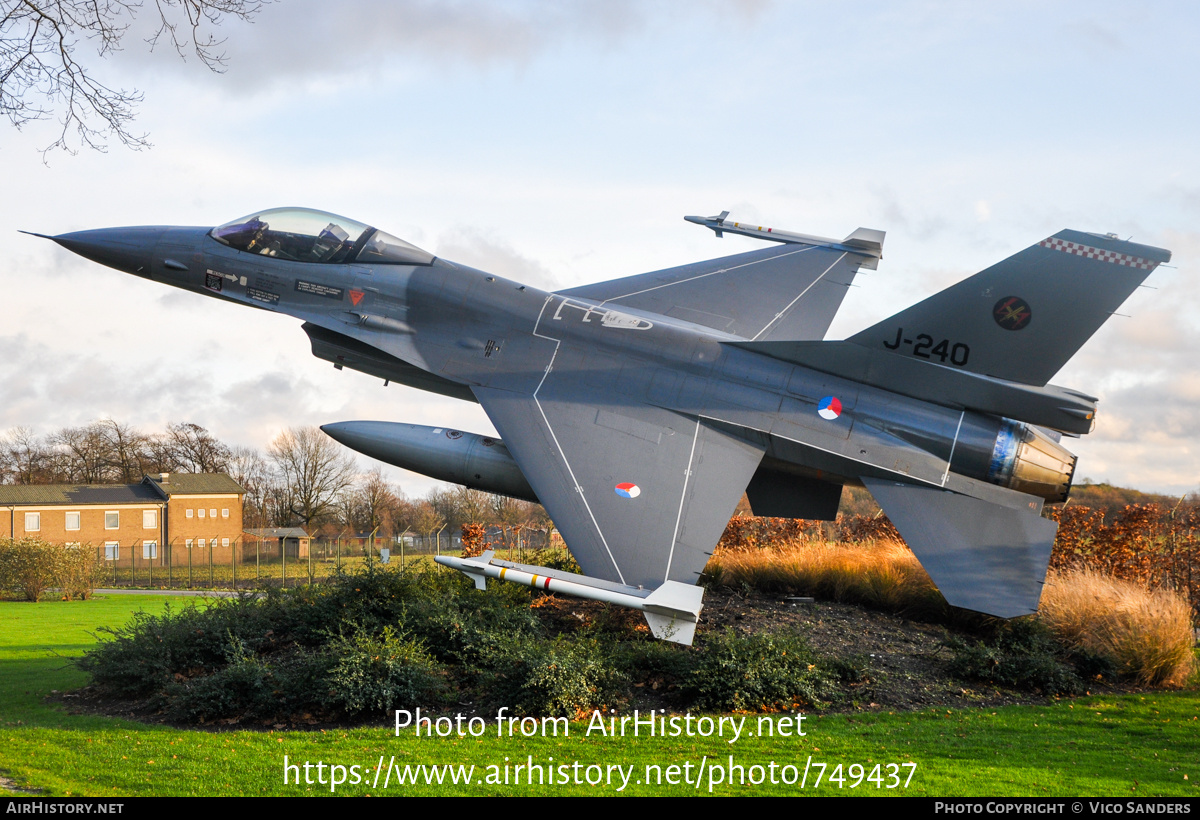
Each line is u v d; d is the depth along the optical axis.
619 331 12.64
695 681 9.08
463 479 12.85
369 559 11.47
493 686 9.12
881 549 15.20
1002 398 11.00
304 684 8.91
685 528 10.88
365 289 13.41
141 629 10.62
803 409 11.62
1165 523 17.06
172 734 8.10
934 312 11.29
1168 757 7.32
